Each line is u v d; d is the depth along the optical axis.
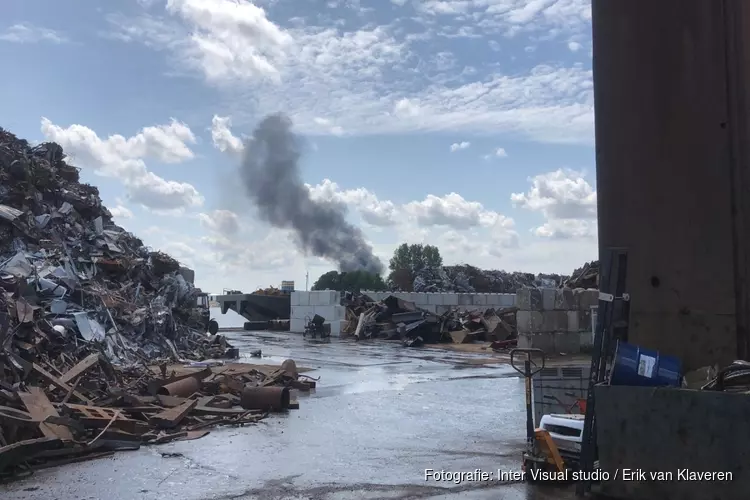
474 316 34.66
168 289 23.41
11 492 6.77
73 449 8.23
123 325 18.45
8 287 14.33
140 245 24.91
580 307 21.88
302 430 10.20
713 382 5.96
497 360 22.47
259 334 39.00
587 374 8.94
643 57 7.17
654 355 6.23
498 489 6.88
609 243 7.33
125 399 10.45
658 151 7.05
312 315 39.44
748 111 6.66
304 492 6.84
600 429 6.16
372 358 23.39
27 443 7.58
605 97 7.43
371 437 9.66
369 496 6.68
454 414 11.66
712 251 6.75
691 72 6.91
